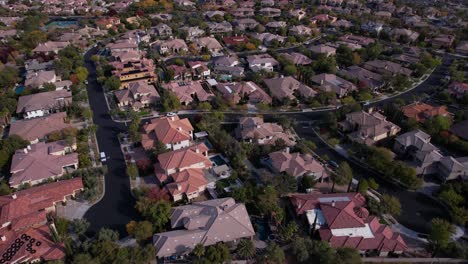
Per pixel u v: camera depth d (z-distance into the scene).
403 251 84.38
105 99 157.12
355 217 89.81
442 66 197.75
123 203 99.38
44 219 90.31
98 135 130.62
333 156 121.81
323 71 184.25
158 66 190.25
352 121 133.12
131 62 186.75
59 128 128.25
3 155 111.25
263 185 101.44
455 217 92.31
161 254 80.75
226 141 119.75
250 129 126.00
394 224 94.38
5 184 101.69
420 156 112.62
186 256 82.75
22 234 83.69
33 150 113.69
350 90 162.38
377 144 126.31
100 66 185.88
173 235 83.81
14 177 104.38
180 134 122.25
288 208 98.38
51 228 87.12
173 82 167.00
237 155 112.44
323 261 77.62
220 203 92.62
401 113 137.75
